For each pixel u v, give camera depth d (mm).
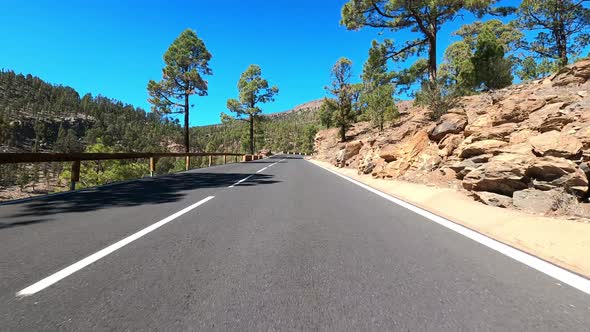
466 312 2199
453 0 23500
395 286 2645
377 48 29422
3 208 6336
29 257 3357
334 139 47625
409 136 13945
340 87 40031
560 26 24828
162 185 10664
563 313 2193
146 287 2609
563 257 3338
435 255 3482
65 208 6344
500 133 8172
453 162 9367
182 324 2033
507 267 3115
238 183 11391
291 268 3062
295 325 2018
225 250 3633
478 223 5051
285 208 6430
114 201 7258
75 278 2793
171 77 35750
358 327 1996
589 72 9469
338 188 10055
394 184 9883
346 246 3811
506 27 27922
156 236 4242
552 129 6742
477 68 23328
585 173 5191
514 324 2043
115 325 2021
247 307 2270
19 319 2086
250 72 54062
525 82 14758
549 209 4988
